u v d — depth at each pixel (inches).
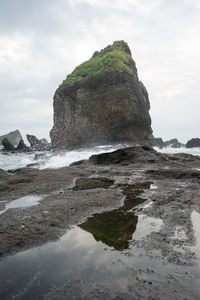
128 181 374.9
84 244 144.4
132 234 158.7
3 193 301.3
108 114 1882.4
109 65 2048.5
